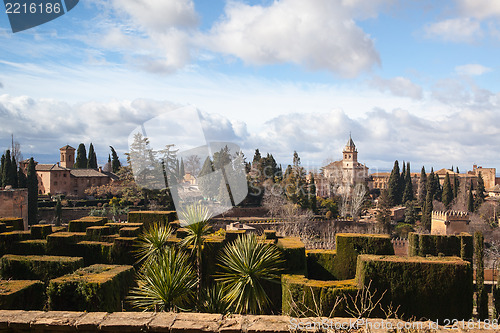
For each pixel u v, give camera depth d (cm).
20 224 2402
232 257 1156
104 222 2055
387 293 1266
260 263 1113
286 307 1270
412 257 1338
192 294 1116
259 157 7712
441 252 2011
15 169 6512
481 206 8919
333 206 7969
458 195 9581
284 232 4850
